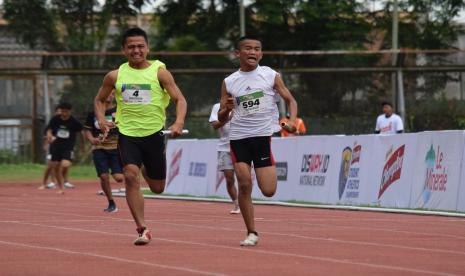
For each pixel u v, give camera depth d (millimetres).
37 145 65562
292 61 67688
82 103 64750
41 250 18844
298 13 83438
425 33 86875
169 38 86000
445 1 87438
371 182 33562
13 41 83812
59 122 45031
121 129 19828
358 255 18047
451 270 15906
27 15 82812
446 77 66188
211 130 65375
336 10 83812
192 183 43469
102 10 83938
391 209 30766
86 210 32312
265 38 84250
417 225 25406
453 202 29531
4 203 36938
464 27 88062
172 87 19812
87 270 15844
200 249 19016
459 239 21375
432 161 30734
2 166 63719
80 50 83125
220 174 41125
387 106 49094
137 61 19797
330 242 20625
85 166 66500
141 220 19859
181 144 45125
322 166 36188
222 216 29375
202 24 85375
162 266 16312
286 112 64500
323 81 66312
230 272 15586
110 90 20047
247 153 19672
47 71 64625
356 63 67312
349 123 65938
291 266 16359
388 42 85500
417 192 31266
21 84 65125
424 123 66062
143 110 19719
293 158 37906
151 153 19875
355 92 66312
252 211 19750
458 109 66000
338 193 35094
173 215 29828
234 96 19703
